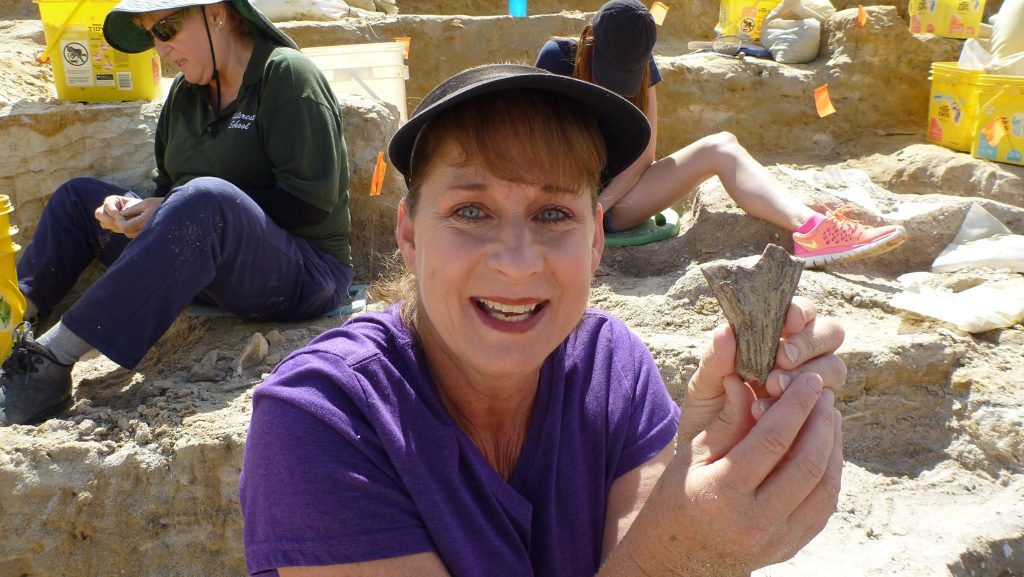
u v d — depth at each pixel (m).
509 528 1.32
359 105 4.32
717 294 1.21
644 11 3.90
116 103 4.44
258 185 3.54
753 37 6.73
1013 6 5.57
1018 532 2.65
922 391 3.15
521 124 1.26
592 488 1.45
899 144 6.05
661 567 1.27
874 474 2.95
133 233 3.34
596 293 3.84
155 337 3.06
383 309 1.60
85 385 3.24
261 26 3.46
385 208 4.32
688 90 6.21
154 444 2.75
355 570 1.23
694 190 4.72
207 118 3.57
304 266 3.48
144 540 2.72
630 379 1.52
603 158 1.35
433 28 6.41
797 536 1.25
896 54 6.27
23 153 4.27
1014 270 3.99
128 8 3.29
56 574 2.71
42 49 5.51
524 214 1.29
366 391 1.28
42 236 3.80
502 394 1.38
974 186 5.33
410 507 1.26
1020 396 3.08
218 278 3.27
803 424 1.22
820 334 1.24
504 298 1.27
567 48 4.21
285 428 1.24
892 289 3.82
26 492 2.68
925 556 2.51
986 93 5.39
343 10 6.57
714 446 1.26
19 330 3.04
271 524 1.24
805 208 4.01
